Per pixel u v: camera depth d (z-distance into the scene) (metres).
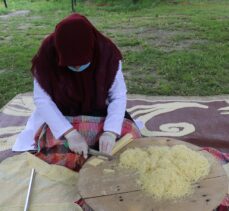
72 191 2.28
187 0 9.97
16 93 3.98
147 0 9.71
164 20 7.29
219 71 4.39
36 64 2.27
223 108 3.46
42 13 8.91
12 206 2.21
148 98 3.72
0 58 5.09
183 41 5.71
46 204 2.20
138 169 1.96
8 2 10.61
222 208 1.93
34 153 2.62
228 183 1.94
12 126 3.24
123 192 1.80
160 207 1.70
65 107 2.37
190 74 4.32
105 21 7.50
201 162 1.94
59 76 2.25
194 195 1.76
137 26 6.86
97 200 1.76
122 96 2.35
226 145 2.88
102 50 2.21
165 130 3.10
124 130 2.36
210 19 7.19
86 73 2.23
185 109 3.45
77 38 2.01
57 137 2.25
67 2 10.19
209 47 5.30
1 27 7.25
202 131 3.07
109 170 1.96
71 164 2.40
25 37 6.30
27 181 2.39
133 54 5.09
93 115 2.41
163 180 1.81
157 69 4.52
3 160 2.63
